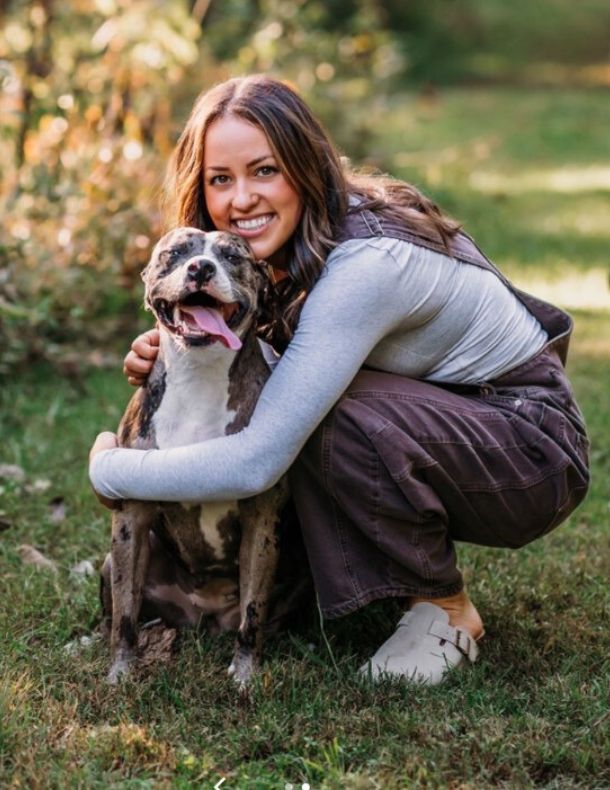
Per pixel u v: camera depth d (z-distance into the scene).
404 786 2.84
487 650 3.64
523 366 3.61
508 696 3.31
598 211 10.85
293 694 3.27
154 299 3.33
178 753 2.97
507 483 3.46
